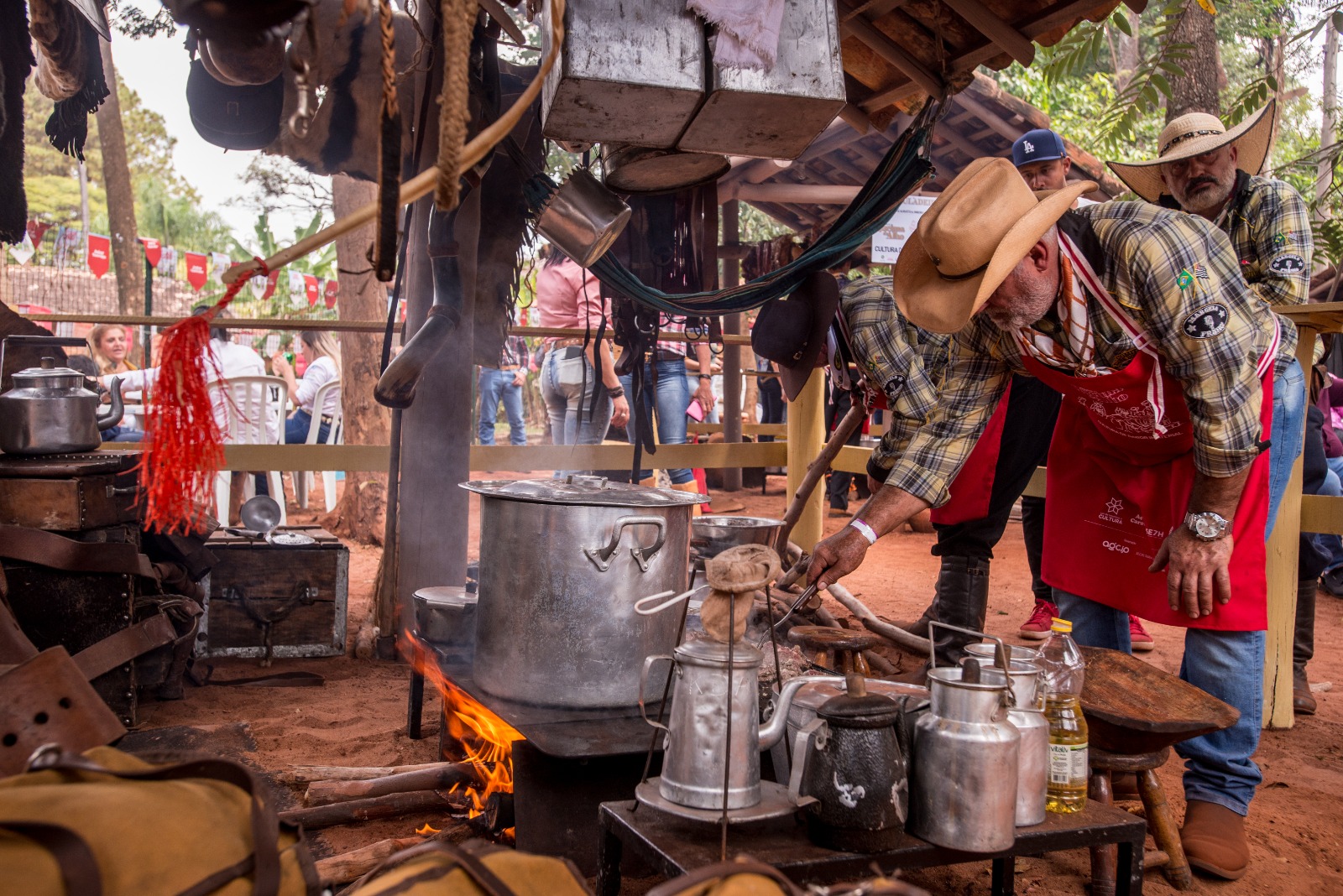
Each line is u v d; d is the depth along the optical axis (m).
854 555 2.58
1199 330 2.24
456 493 4.03
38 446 3.05
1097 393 2.53
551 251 4.54
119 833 1.05
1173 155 3.73
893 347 3.36
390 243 1.39
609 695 2.35
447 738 2.97
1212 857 2.48
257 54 3.02
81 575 3.00
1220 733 2.57
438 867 1.18
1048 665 2.19
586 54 2.58
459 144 1.22
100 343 7.93
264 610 4.12
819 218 8.79
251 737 2.60
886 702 1.84
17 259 14.29
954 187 2.20
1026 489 4.47
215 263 16.39
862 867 1.79
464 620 2.85
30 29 3.37
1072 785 2.10
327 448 4.60
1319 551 4.00
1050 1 3.20
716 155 3.09
